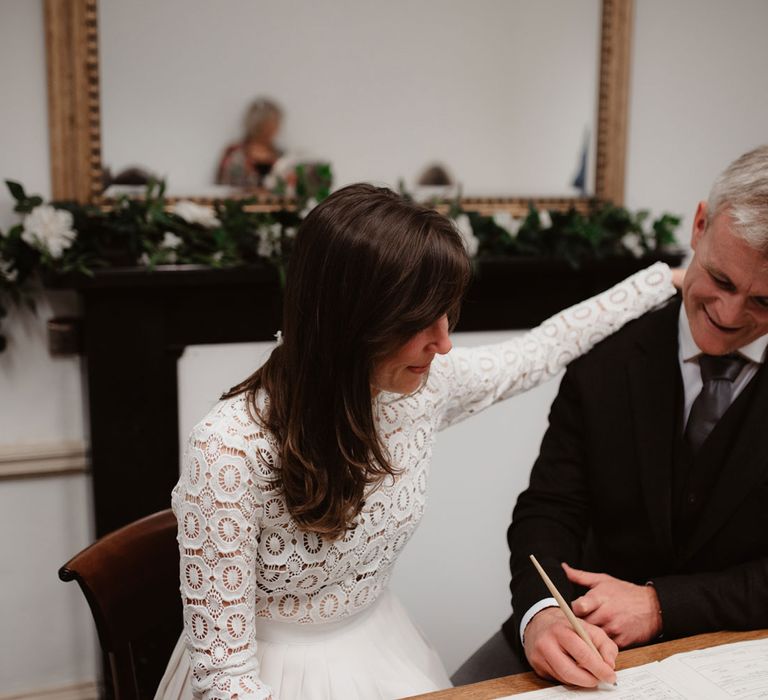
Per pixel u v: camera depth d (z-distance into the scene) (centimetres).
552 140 263
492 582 276
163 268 211
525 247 245
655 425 142
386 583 137
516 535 149
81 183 217
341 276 100
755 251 118
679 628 128
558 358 151
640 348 146
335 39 234
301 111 235
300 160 237
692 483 139
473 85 251
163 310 220
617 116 267
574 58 260
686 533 142
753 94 289
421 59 244
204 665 110
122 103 219
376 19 237
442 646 274
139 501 228
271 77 230
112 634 130
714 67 282
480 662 152
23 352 224
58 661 241
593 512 153
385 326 100
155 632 225
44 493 231
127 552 135
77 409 230
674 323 144
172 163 226
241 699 108
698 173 287
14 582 233
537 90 258
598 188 271
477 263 238
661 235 263
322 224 102
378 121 243
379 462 111
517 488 274
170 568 141
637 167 279
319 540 118
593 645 112
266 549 117
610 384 146
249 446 109
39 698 239
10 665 237
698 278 128
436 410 133
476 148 255
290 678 124
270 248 220
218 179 230
